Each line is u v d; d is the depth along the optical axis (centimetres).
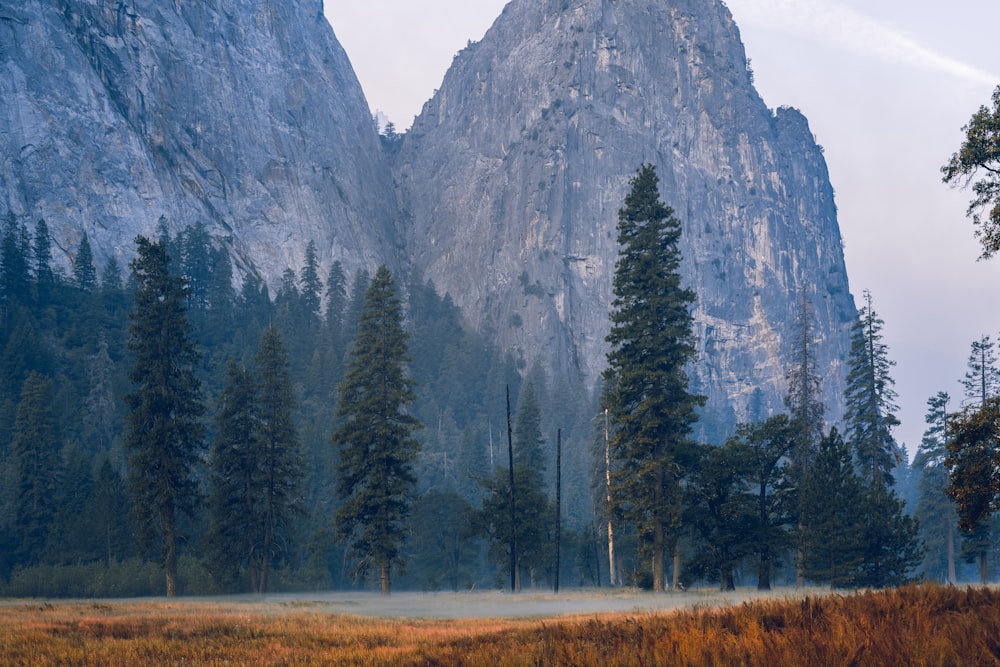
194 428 5047
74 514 7506
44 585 6350
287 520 5866
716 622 1310
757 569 4894
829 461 4759
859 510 4688
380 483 5050
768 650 974
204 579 6134
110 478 7688
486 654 1173
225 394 5806
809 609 1352
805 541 4597
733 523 4738
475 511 6662
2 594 6381
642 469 4441
